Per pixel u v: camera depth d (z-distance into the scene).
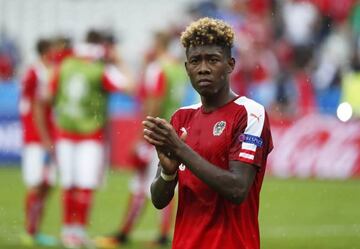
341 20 62.53
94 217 40.59
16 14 69.25
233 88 54.25
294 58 59.38
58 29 69.56
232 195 15.48
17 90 57.31
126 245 34.09
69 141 33.09
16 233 36.06
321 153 53.31
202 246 15.98
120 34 68.62
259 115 16.05
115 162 55.94
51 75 33.84
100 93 33.28
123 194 47.31
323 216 41.16
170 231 37.22
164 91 33.31
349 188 49.72
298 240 35.09
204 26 15.94
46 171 34.28
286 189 49.19
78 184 33.25
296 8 62.00
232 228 15.92
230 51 16.19
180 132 16.61
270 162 53.84
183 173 16.25
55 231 37.28
